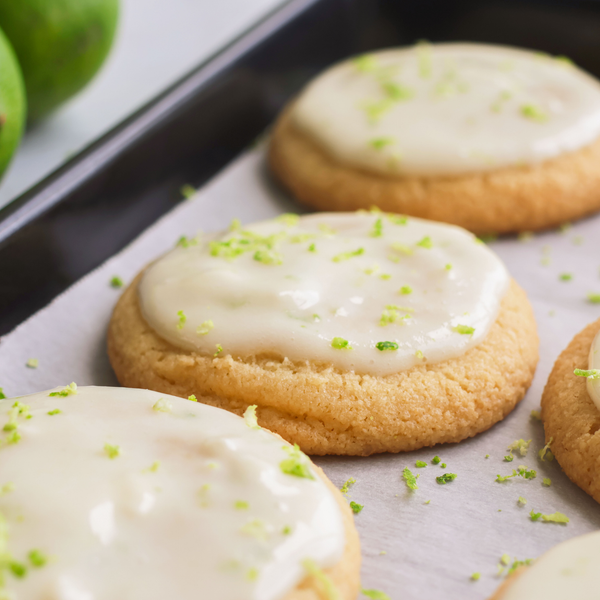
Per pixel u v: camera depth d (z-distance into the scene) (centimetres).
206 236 33
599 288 34
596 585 27
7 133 32
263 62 38
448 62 38
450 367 30
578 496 30
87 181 33
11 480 28
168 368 30
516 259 34
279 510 27
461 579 28
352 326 30
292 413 30
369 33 41
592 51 40
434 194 34
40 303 33
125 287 33
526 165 35
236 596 26
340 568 27
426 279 31
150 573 27
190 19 42
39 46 34
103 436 28
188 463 28
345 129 36
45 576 26
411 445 30
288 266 31
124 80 39
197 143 36
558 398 30
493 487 30
